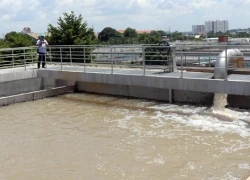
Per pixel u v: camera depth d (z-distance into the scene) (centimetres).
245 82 992
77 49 2173
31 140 900
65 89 1530
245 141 820
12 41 3086
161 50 1358
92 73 1360
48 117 1124
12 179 677
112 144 845
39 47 1588
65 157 776
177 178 646
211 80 1054
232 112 1060
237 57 1084
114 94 1446
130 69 1434
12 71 1531
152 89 1309
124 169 698
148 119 1049
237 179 628
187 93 1223
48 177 678
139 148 809
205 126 952
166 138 867
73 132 955
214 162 708
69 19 2377
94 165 725
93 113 1154
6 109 1260
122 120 1053
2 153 813
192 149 785
